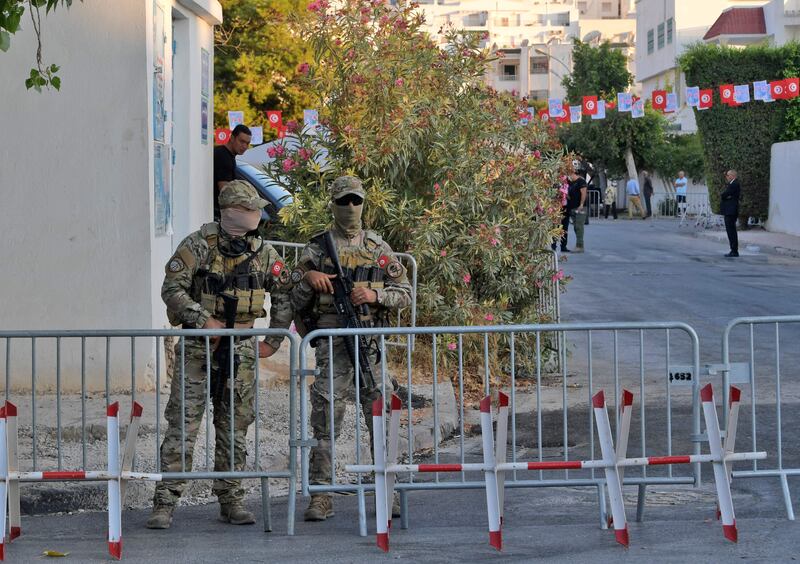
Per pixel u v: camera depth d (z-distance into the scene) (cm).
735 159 4078
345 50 1323
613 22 12688
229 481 718
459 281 1302
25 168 1031
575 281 2352
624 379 1285
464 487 680
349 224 712
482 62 1380
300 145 1356
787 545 647
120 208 1030
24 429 904
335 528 707
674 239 3794
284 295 718
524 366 1338
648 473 858
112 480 641
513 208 1341
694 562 613
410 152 1303
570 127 5941
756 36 5988
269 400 1056
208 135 1352
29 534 692
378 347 718
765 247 3300
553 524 713
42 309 1036
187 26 1246
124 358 1031
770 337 1562
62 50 1030
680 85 6744
